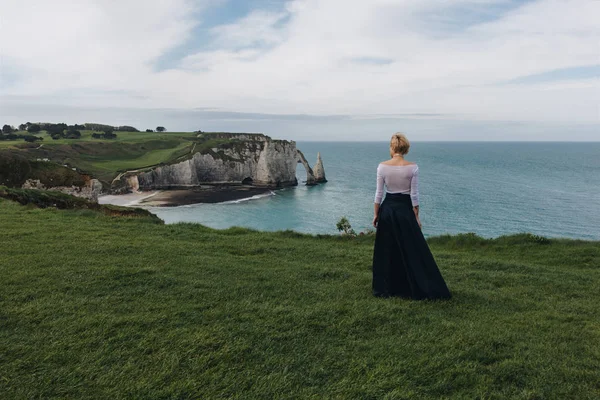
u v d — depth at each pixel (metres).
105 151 125.31
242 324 5.63
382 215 7.03
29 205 18.62
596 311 6.93
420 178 122.56
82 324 5.42
